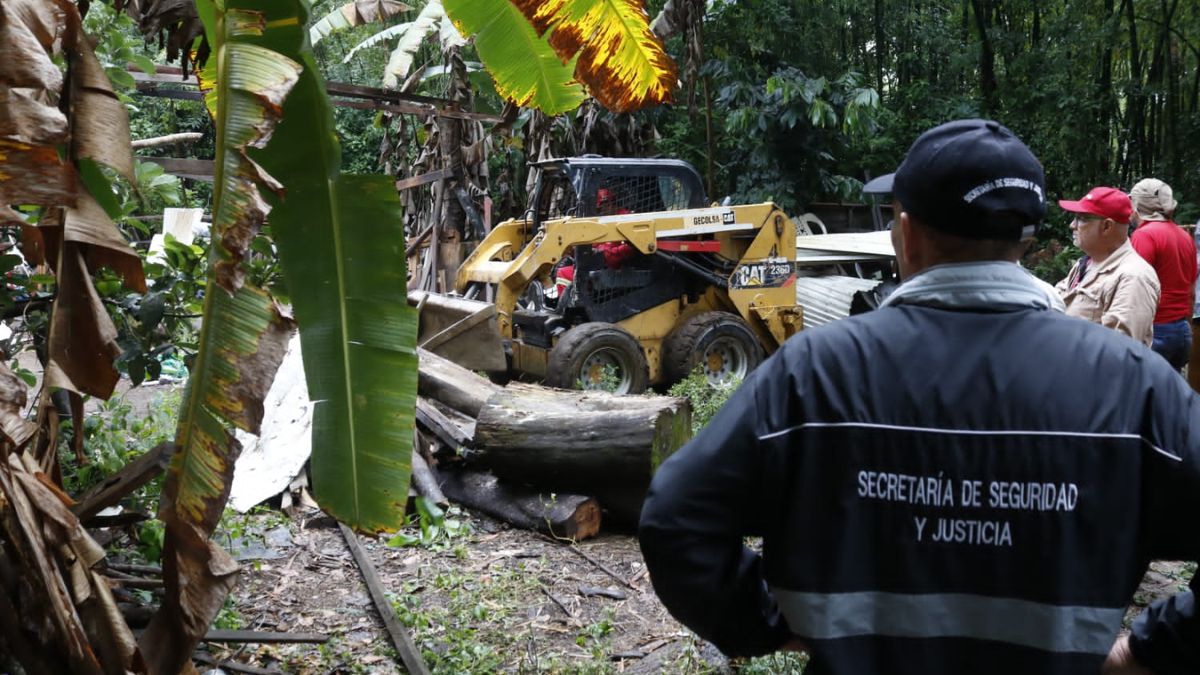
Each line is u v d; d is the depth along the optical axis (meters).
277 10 3.17
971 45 21.70
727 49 19.22
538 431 6.09
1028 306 1.68
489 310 8.83
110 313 4.71
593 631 4.79
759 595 1.78
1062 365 1.63
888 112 19.80
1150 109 21.34
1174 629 1.64
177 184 7.29
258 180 2.98
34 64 2.82
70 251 3.29
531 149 13.75
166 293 4.57
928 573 1.61
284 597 5.13
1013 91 21.34
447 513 6.38
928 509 1.61
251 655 4.44
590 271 10.35
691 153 19.06
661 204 10.88
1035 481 1.58
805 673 1.69
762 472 1.66
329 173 3.40
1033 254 18.84
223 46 3.06
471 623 4.91
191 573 3.15
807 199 18.33
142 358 4.55
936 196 1.68
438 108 12.75
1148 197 5.93
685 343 10.34
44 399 3.35
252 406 3.05
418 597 5.19
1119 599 1.58
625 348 9.90
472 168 13.90
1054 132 20.83
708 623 1.72
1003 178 1.66
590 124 13.84
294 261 3.46
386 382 3.50
